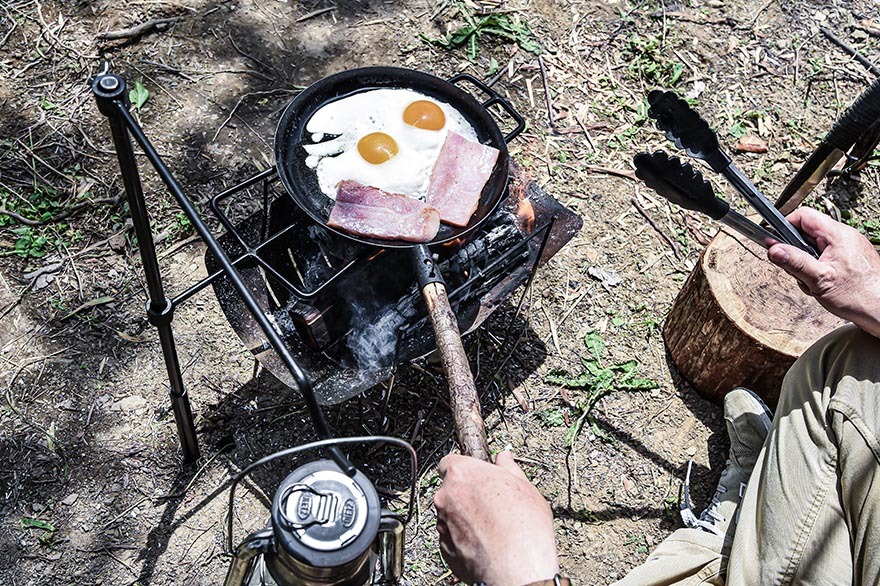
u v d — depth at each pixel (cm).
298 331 92
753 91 139
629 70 138
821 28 148
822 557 73
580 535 98
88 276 108
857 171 130
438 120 99
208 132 122
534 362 109
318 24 136
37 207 112
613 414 106
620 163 128
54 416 98
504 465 65
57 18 130
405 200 90
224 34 133
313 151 97
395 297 96
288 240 97
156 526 93
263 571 59
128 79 125
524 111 131
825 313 98
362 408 99
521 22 141
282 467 97
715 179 129
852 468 73
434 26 138
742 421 98
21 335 103
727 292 99
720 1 149
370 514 55
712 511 96
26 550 89
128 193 72
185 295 82
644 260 119
